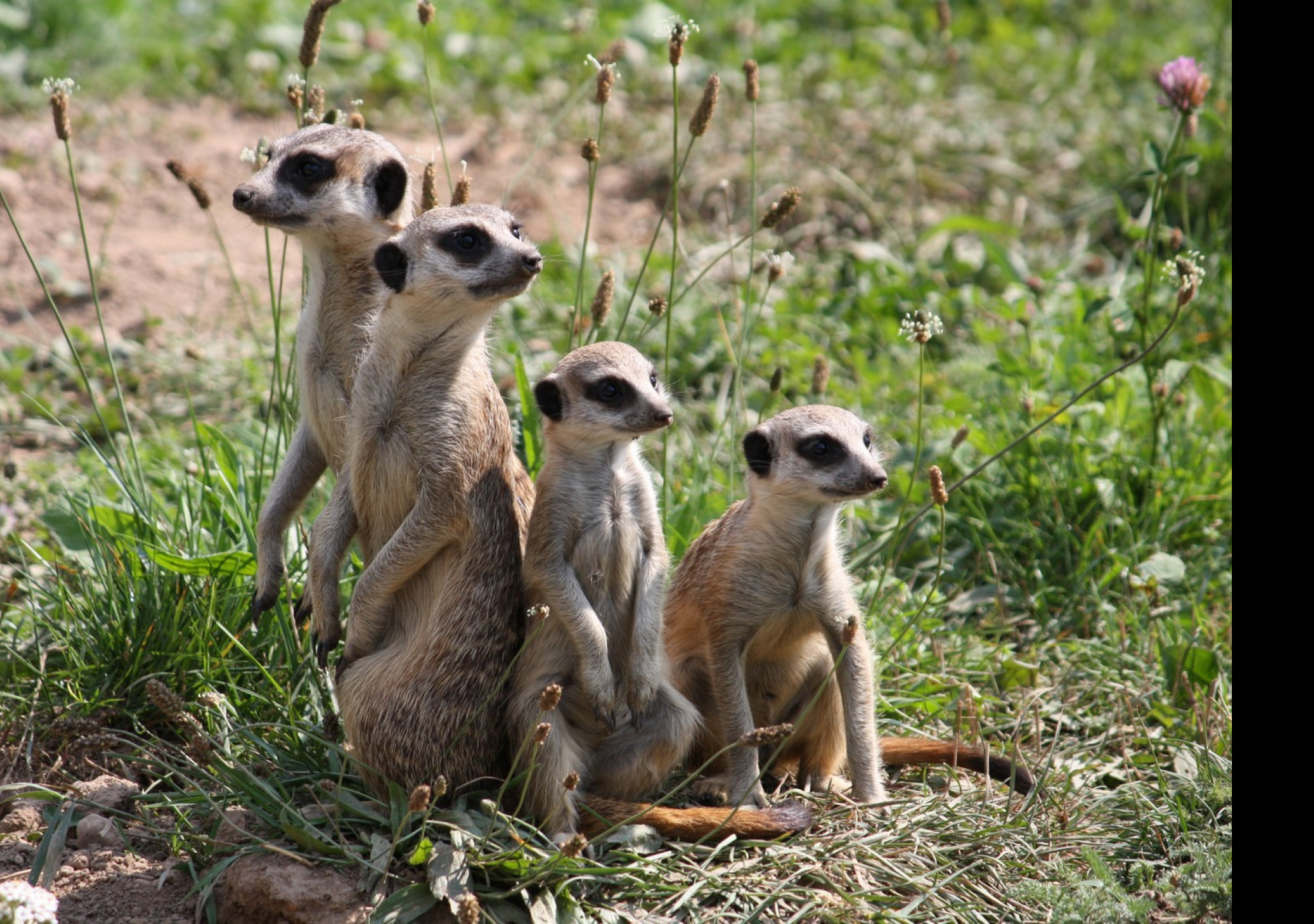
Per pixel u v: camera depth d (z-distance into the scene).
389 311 6.74
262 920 6.06
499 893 6.05
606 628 6.82
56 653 7.90
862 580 9.16
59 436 11.00
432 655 6.59
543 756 6.41
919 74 16.92
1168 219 14.17
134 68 16.78
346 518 7.02
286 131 16.36
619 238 14.20
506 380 10.15
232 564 7.78
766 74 17.05
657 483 8.81
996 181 15.44
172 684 7.51
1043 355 11.46
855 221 14.40
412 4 18.56
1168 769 7.66
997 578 8.99
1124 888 6.52
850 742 7.08
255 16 18.11
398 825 6.32
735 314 11.61
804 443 6.91
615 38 17.67
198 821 6.71
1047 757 7.76
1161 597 9.05
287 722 7.26
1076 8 20.30
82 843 6.59
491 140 15.84
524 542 6.93
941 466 10.05
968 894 6.41
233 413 11.31
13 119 15.61
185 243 13.93
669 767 6.84
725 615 7.07
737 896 6.29
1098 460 9.98
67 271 13.12
